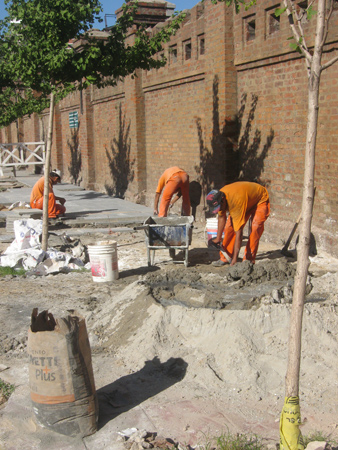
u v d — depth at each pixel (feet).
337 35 25.17
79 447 11.82
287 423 10.37
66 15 25.63
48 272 26.43
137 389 14.47
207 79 36.17
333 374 14.73
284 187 30.78
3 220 39.99
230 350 15.60
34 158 90.94
